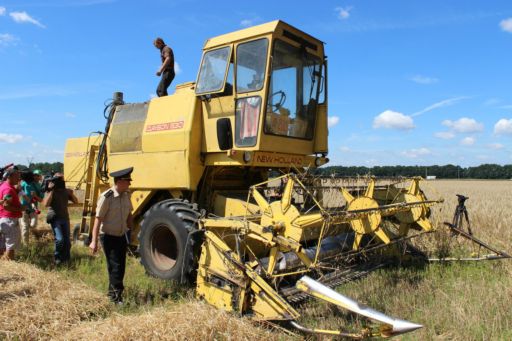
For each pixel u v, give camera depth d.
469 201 18.97
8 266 6.23
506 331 4.51
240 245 5.41
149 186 7.37
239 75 6.38
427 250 8.17
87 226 8.76
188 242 6.09
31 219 10.42
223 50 6.54
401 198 7.21
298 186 5.46
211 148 6.67
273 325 4.54
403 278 6.44
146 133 7.43
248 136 6.28
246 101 6.31
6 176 7.69
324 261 5.85
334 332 4.14
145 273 6.96
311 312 4.95
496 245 8.72
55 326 4.61
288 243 4.82
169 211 6.50
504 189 35.22
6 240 7.53
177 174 6.86
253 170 7.32
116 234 5.65
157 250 6.92
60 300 5.14
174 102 7.12
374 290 5.74
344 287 5.84
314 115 7.38
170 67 8.23
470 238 7.21
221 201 6.76
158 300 5.75
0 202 7.48
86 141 9.95
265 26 6.22
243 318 4.66
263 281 4.74
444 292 5.77
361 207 5.73
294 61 6.81
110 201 5.58
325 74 7.47
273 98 6.39
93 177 8.62
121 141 8.01
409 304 5.30
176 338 4.04
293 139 6.89
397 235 7.55
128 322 4.34
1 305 4.86
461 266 7.15
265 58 6.14
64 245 7.85
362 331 3.98
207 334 4.15
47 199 7.75
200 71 6.77
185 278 6.12
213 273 5.30
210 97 6.66
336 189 5.97
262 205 5.25
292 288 5.43
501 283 5.89
